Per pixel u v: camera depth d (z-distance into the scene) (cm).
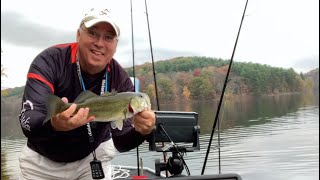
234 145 537
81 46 126
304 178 423
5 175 387
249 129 681
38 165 137
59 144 132
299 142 597
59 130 107
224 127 589
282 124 840
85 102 108
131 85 146
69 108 102
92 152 135
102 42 125
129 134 137
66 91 130
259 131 684
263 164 469
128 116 115
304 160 487
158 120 129
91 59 126
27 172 139
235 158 485
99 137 140
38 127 114
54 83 127
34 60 126
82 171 142
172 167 127
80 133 133
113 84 138
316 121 895
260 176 434
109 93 113
